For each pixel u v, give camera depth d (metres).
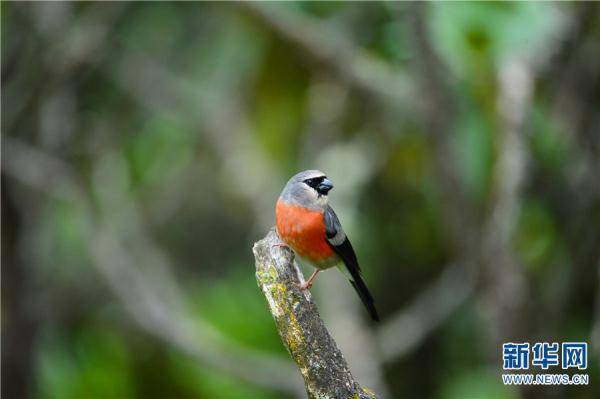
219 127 15.56
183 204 16.83
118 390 15.49
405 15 10.80
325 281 13.84
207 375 15.34
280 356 15.33
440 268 15.28
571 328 12.95
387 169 14.48
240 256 16.80
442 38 11.34
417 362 15.51
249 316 15.85
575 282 12.02
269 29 13.42
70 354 15.77
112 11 14.45
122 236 15.35
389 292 15.31
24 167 13.45
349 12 14.32
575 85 12.25
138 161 16.20
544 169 12.59
